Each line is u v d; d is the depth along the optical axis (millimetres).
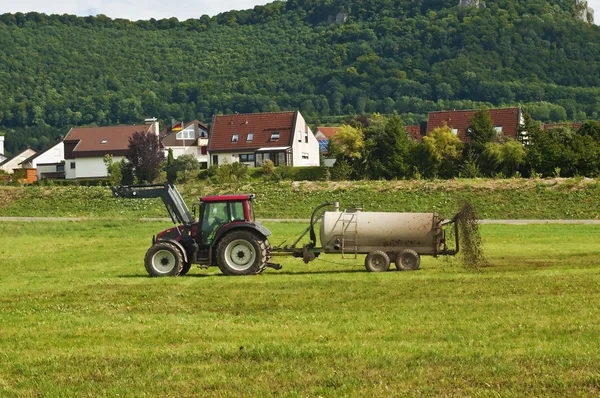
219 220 46438
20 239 81188
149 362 23875
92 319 30750
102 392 21250
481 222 90625
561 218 95688
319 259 54688
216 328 28281
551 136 132875
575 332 25875
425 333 26484
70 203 117250
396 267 46406
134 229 89625
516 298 32500
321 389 20828
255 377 22047
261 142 183000
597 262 47438
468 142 151125
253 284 39531
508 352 23734
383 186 112562
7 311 33250
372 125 151125
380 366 22703
